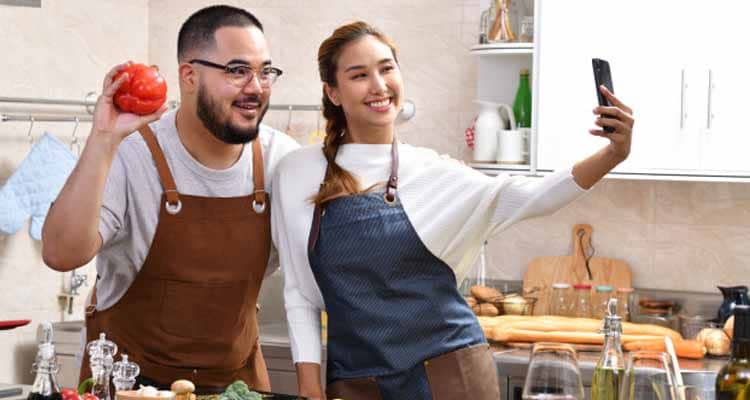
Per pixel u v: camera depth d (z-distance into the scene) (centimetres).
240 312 303
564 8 441
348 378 295
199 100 285
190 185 296
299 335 300
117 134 254
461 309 301
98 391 240
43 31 473
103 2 503
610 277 473
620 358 244
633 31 436
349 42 295
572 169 287
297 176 300
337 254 294
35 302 472
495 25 460
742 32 426
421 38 494
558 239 480
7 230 446
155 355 298
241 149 301
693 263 466
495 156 461
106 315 304
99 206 257
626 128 274
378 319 292
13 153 461
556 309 465
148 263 295
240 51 281
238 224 299
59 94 481
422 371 293
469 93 488
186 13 525
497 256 488
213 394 274
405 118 495
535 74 445
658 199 470
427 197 296
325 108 304
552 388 221
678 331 448
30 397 230
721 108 429
